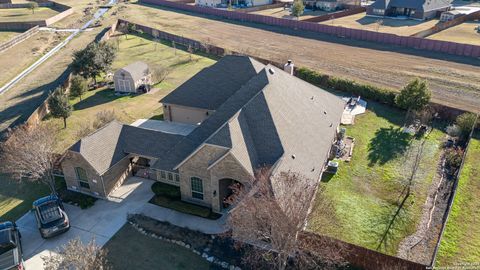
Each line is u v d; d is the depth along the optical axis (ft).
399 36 251.80
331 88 185.88
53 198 98.84
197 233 92.58
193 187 101.76
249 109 102.99
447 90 179.22
